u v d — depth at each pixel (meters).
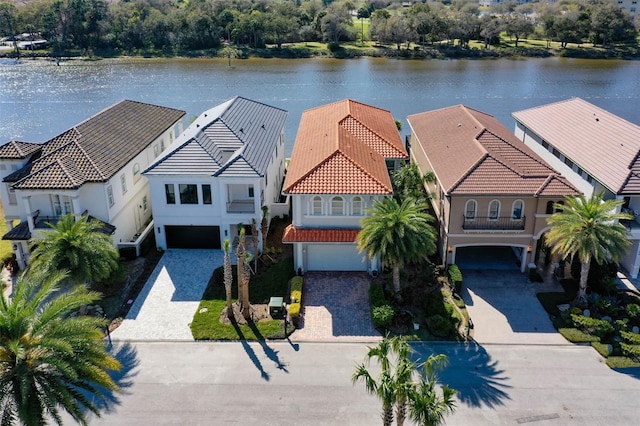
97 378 22.95
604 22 142.12
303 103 92.06
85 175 38.03
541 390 28.77
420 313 34.72
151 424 26.72
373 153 43.97
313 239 37.38
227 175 39.19
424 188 45.72
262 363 30.81
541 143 48.62
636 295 36.50
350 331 33.47
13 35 143.00
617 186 36.41
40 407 21.42
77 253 32.00
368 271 39.28
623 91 103.06
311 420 26.98
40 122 84.25
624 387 28.97
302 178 37.59
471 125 45.22
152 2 158.38
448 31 139.88
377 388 22.09
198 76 114.94
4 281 38.28
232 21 140.75
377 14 149.00
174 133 54.19
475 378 29.62
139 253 41.09
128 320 34.44
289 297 36.59
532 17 169.50
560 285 37.75
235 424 26.72
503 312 35.16
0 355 21.95
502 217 37.50
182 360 31.05
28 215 37.56
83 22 140.00
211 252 42.06
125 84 108.44
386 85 106.06
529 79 112.62
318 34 146.00
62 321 23.78
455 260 40.78
